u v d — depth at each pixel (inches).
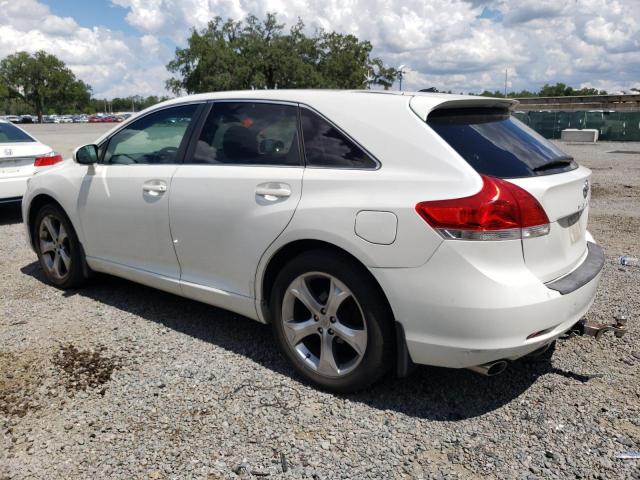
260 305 137.9
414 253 109.0
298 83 2417.6
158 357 144.9
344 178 119.8
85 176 179.5
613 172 564.1
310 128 129.9
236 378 134.0
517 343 106.8
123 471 102.0
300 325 130.0
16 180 303.6
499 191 105.7
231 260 140.3
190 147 152.9
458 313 106.3
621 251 247.4
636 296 187.2
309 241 125.6
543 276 112.8
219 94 152.2
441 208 106.5
